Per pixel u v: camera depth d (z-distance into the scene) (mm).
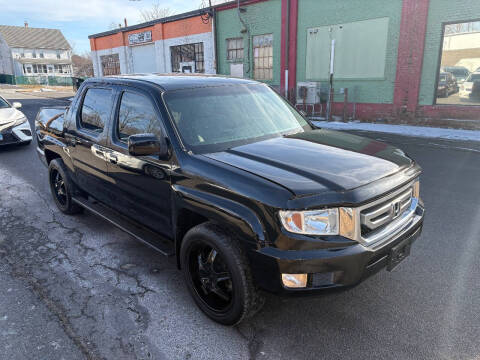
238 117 3377
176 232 3012
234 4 17125
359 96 13836
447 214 4844
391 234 2598
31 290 3303
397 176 2650
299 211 2268
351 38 13508
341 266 2312
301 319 2873
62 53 76188
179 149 2910
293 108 4016
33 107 19438
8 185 6457
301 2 14633
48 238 4371
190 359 2482
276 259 2312
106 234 4473
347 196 2316
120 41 25500
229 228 2523
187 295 3217
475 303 3020
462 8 11023
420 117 12508
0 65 74125
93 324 2844
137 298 3172
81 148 4164
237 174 2531
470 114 11531
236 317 2629
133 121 3408
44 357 2512
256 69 17234
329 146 3061
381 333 2697
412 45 12094
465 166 7160
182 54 21469
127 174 3449
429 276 3422
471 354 2480
